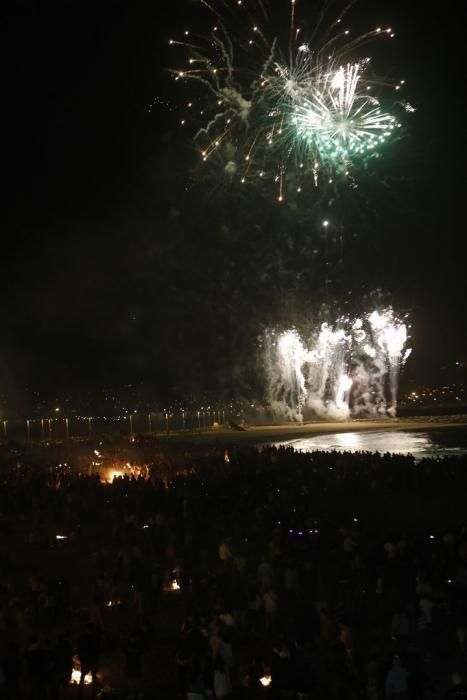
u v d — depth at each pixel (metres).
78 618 23.80
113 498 39.03
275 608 21.19
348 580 25.19
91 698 17.89
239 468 48.28
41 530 36.47
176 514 35.22
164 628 22.61
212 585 23.36
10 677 17.70
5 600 25.14
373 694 16.64
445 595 22.48
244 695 17.55
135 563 26.59
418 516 36.16
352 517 35.84
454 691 15.40
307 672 16.80
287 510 34.97
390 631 21.11
